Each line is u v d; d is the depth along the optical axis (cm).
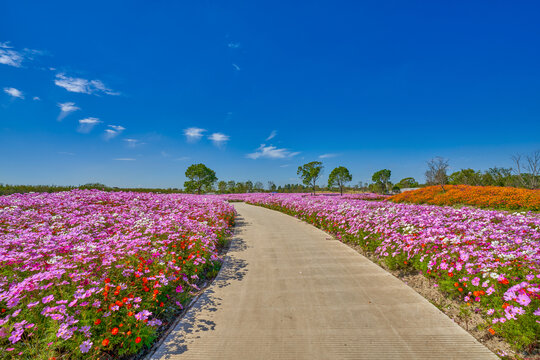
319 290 435
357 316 347
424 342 287
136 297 322
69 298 298
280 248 720
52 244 408
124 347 268
